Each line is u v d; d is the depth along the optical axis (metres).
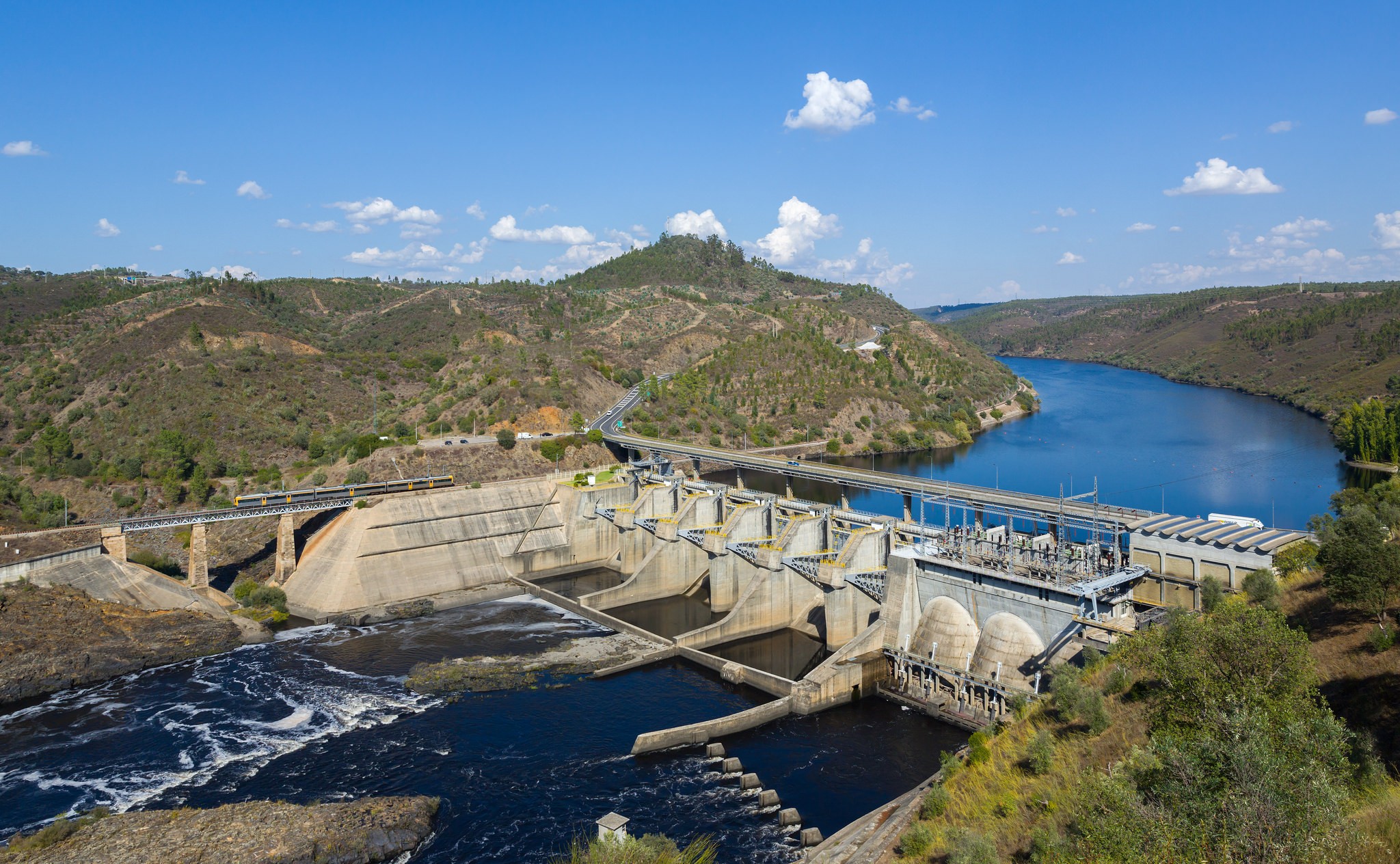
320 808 66.19
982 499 107.75
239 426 177.50
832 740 82.25
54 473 150.88
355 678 97.50
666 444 177.25
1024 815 52.22
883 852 55.34
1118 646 71.25
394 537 133.75
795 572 117.50
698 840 64.31
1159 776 38.75
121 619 105.81
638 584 131.12
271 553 135.50
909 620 96.81
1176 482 174.88
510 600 132.62
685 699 92.00
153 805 70.00
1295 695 42.53
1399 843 32.62
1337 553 55.38
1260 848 32.03
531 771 75.50
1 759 77.81
